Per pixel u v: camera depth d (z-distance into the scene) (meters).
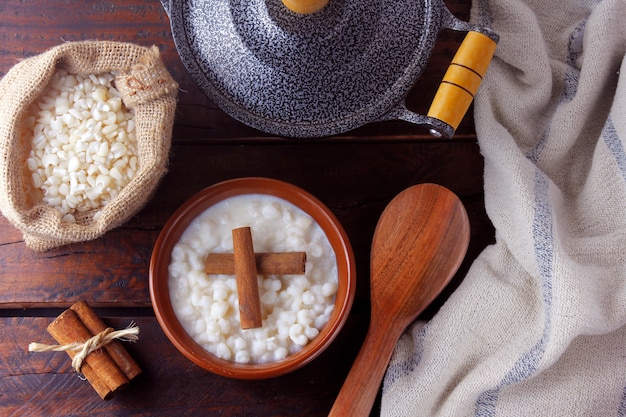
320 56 0.62
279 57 0.62
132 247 0.71
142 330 0.71
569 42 0.73
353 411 0.68
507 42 0.71
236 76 0.64
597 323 0.66
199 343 0.67
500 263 0.70
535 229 0.67
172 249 0.68
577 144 0.73
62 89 0.67
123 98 0.66
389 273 0.70
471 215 0.73
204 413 0.70
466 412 0.68
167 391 0.70
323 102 0.64
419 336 0.70
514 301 0.69
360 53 0.63
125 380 0.68
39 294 0.71
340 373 0.71
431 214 0.70
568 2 0.73
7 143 0.64
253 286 0.66
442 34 0.74
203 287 0.68
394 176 0.73
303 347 0.68
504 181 0.69
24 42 0.73
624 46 0.70
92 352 0.68
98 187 0.66
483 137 0.70
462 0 0.74
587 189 0.70
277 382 0.71
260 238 0.69
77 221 0.67
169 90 0.66
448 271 0.70
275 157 0.73
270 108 0.64
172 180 0.72
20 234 0.71
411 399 0.68
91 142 0.66
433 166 0.73
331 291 0.68
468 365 0.69
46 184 0.66
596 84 0.70
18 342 0.70
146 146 0.66
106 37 0.73
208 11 0.63
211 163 0.73
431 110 0.63
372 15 0.62
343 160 0.73
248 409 0.70
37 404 0.70
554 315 0.66
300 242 0.68
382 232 0.70
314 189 0.73
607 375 0.68
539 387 0.68
